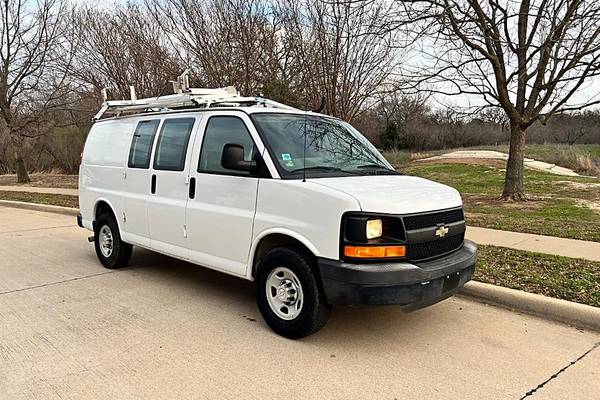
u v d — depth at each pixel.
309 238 4.04
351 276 3.77
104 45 15.49
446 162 26.83
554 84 11.14
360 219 3.80
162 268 6.81
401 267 3.79
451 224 4.36
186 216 5.23
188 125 5.39
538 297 5.01
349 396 3.37
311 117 5.27
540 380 3.62
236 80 12.25
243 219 4.59
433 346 4.19
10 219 11.98
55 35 19.86
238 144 4.59
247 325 4.64
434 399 3.34
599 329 4.57
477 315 4.96
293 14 12.72
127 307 5.16
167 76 13.71
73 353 4.03
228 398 3.33
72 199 14.88
